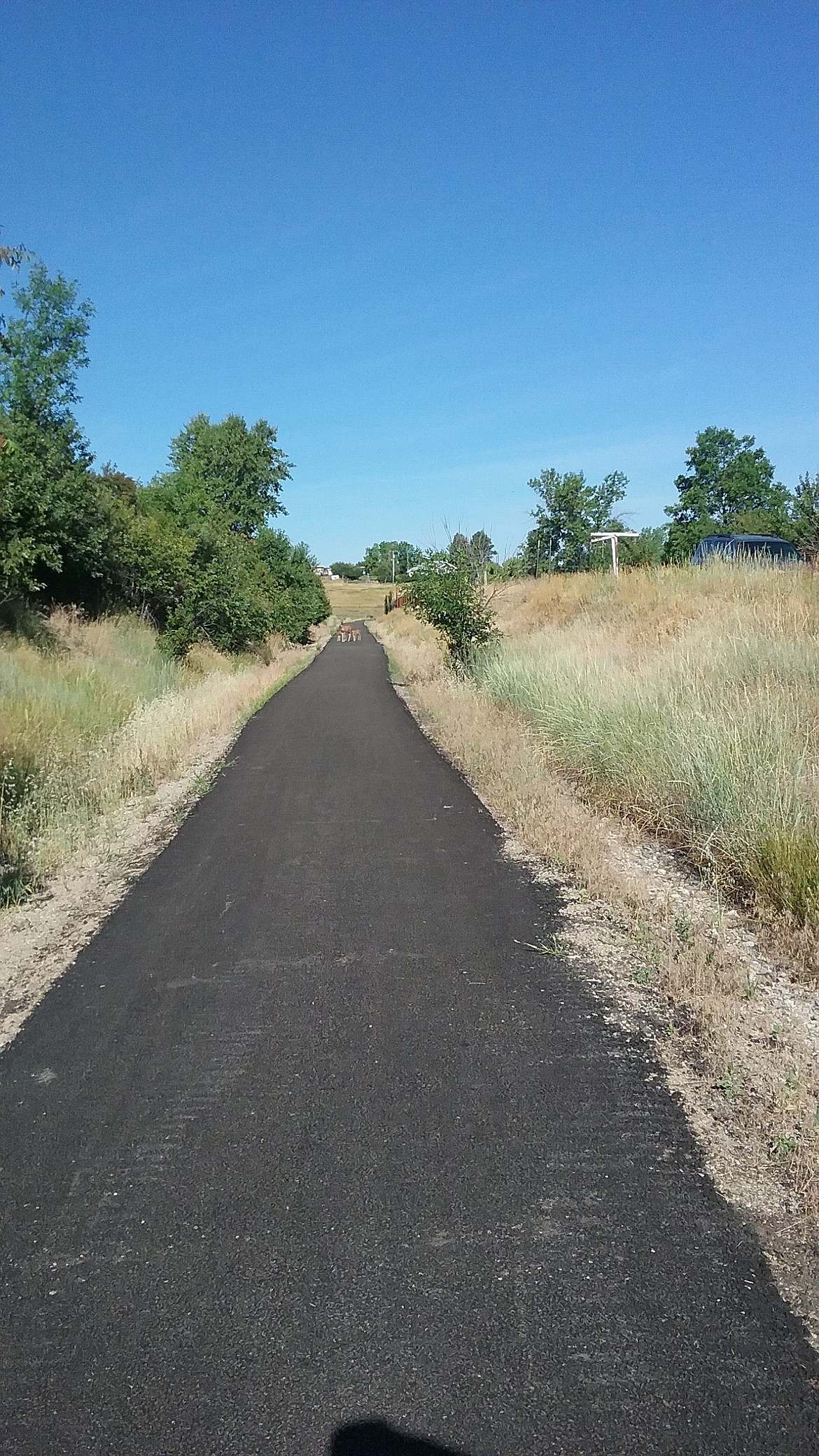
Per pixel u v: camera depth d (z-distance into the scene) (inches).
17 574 741.3
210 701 639.8
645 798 303.7
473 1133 133.5
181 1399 90.0
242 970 197.3
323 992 184.5
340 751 487.2
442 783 388.8
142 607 1005.2
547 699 442.9
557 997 177.9
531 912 225.3
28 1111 144.1
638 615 718.5
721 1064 148.3
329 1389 90.5
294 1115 139.9
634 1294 101.7
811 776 258.1
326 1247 110.9
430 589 758.5
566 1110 138.5
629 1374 91.0
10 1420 88.0
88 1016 177.9
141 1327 99.2
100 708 515.8
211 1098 145.8
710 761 281.0
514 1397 88.8
